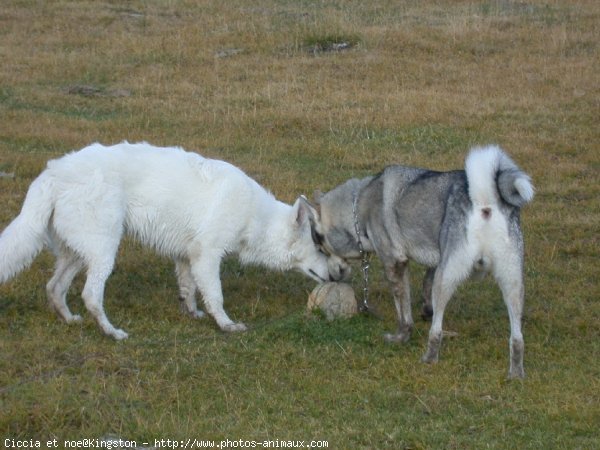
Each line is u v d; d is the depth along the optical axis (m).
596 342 10.62
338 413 8.64
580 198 15.84
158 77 23.61
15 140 18.38
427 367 9.73
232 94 22.16
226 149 18.38
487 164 9.17
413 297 12.16
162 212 10.64
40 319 10.64
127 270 12.59
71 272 10.64
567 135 18.94
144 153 10.70
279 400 8.88
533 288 12.30
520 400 8.92
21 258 10.06
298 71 23.94
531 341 10.64
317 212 11.44
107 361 9.45
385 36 26.58
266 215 11.34
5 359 9.42
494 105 20.94
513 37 26.45
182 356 9.80
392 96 21.62
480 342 10.59
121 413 8.37
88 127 19.55
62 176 10.16
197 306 12.01
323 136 19.38
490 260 9.34
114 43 26.39
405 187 10.42
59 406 8.33
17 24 28.12
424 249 10.22
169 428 8.11
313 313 10.95
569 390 9.16
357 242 11.21
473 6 30.55
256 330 10.66
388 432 8.20
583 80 22.47
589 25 27.59
